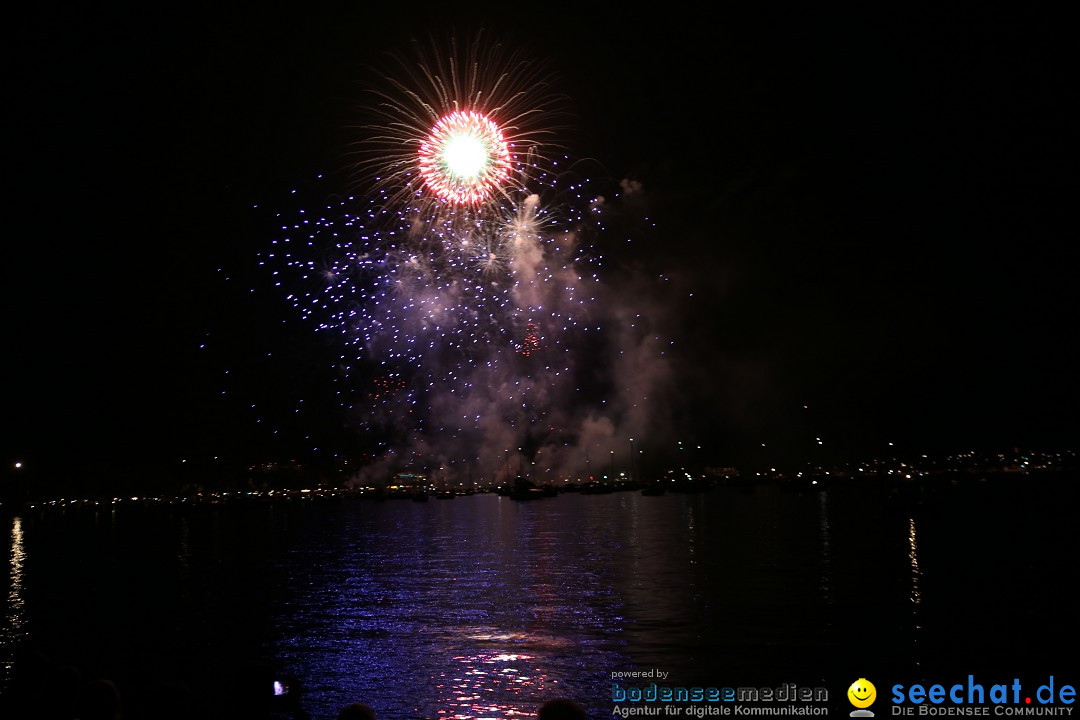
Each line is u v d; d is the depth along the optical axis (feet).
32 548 176.24
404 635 71.97
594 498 443.32
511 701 52.90
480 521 248.11
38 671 29.84
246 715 32.83
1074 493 328.70
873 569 108.17
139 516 346.13
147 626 77.41
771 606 82.23
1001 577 97.86
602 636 70.23
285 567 127.54
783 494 458.50
